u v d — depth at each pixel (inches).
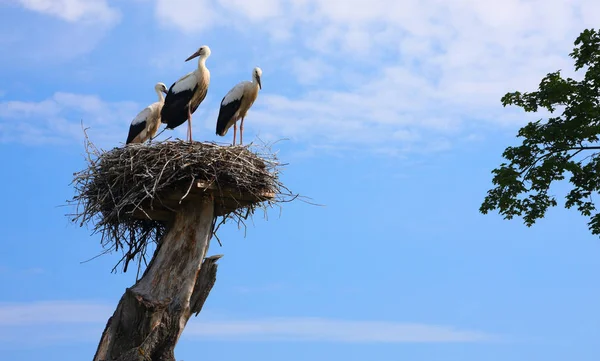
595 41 702.5
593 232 675.4
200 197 505.0
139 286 491.5
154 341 473.4
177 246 499.2
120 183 509.4
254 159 514.3
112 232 536.7
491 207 708.7
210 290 499.5
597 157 695.1
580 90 704.4
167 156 498.3
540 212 698.2
